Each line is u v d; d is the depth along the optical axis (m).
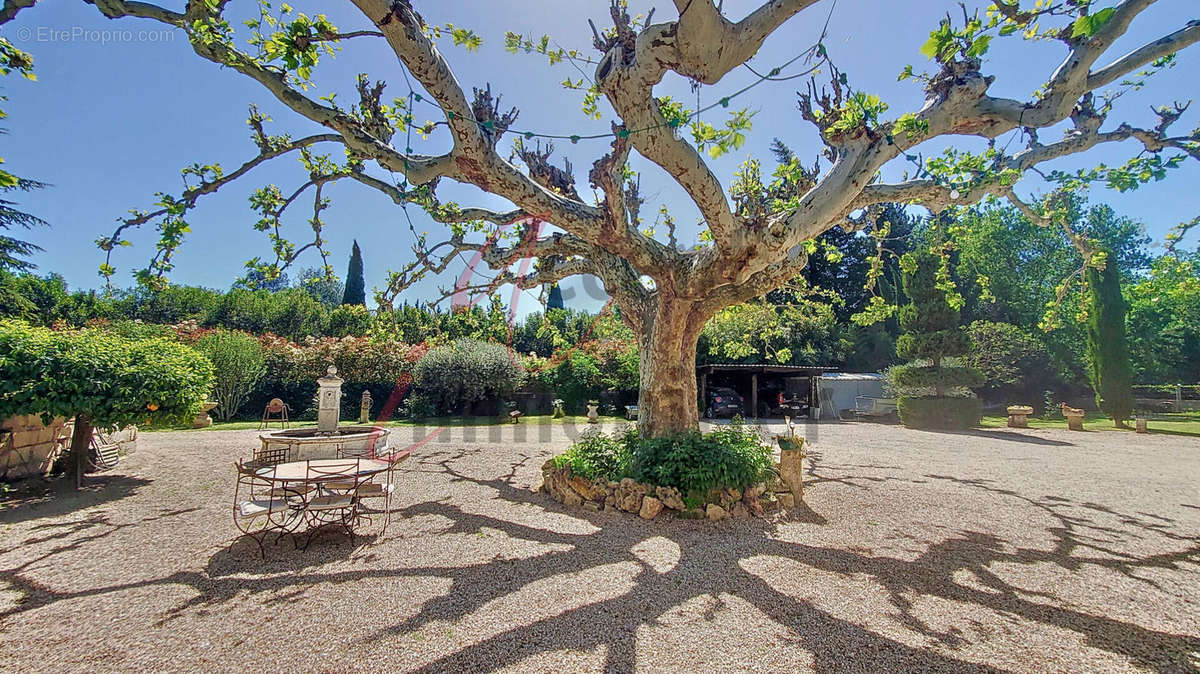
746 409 22.05
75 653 2.54
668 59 3.41
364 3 3.21
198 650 2.59
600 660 2.54
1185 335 23.19
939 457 9.71
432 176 4.54
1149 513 5.68
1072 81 3.96
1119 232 27.45
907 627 2.94
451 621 2.94
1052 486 7.07
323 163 5.93
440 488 6.56
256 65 3.90
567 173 6.21
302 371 16.83
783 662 2.55
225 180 4.47
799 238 4.56
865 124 4.40
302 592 3.32
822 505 5.82
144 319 19.67
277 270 5.46
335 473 4.41
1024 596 3.40
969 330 19.52
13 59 3.69
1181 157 4.88
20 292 17.00
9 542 4.25
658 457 5.64
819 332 22.95
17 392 5.23
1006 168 5.38
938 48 2.86
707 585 3.51
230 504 5.50
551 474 6.25
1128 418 15.66
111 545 4.19
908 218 27.08
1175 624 3.02
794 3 3.04
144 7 3.62
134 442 8.80
